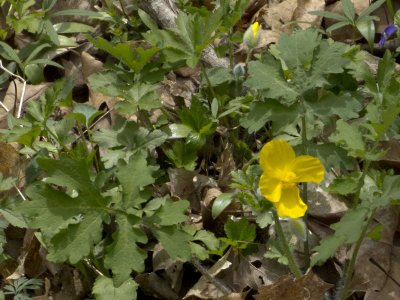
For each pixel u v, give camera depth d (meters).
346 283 0.64
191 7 0.87
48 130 0.71
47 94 0.71
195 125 0.75
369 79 0.69
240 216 0.73
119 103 0.71
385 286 0.67
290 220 0.67
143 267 0.60
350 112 0.62
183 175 0.75
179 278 0.70
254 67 0.63
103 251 0.70
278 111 0.63
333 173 0.71
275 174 0.59
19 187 0.77
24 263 0.72
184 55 0.72
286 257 0.67
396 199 0.57
